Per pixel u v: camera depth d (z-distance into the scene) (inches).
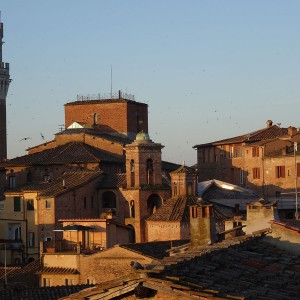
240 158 6889.8
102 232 4845.0
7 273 4453.7
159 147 5821.9
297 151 6392.7
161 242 4195.4
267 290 1539.1
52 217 5585.6
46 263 4399.6
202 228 2130.9
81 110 7273.6
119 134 7126.0
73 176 5930.1
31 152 6845.5
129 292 1371.8
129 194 5728.3
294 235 1915.6
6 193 5787.4
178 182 5428.2
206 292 1378.0
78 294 1406.3
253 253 1819.6
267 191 6525.6
